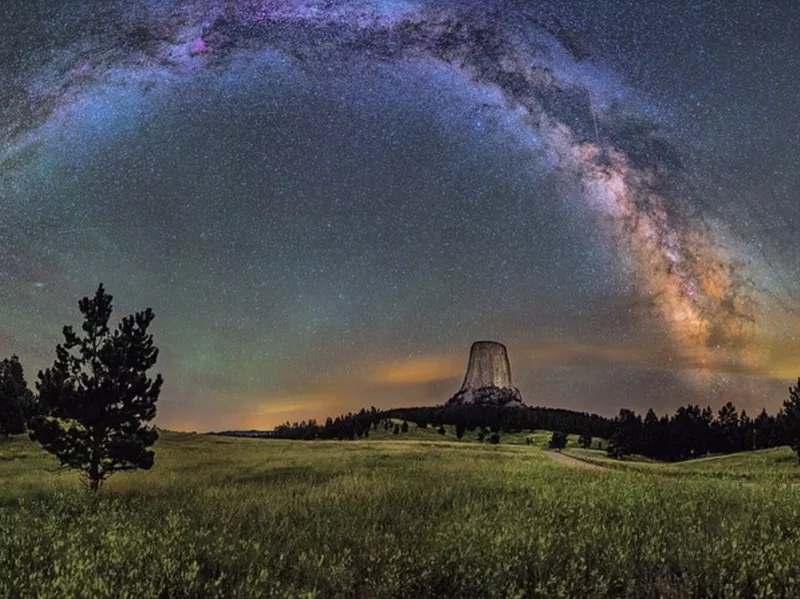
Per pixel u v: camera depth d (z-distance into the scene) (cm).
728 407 11288
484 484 1603
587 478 1900
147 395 2089
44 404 1998
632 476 1836
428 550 712
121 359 2012
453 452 5212
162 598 595
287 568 687
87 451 2006
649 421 11256
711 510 993
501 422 16550
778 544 723
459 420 16638
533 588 613
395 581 617
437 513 1046
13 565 668
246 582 593
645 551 709
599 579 600
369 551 728
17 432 4856
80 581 579
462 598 600
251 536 803
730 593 578
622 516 948
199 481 2314
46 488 2127
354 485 1528
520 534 752
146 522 876
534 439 14688
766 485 1523
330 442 7169
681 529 841
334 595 607
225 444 6288
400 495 1270
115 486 2150
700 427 10962
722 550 685
